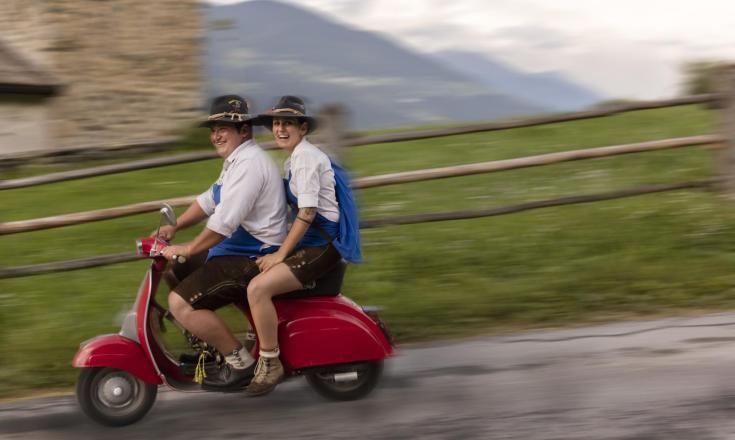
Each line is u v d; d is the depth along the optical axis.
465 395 4.93
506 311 6.48
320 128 7.27
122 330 4.75
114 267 8.06
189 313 4.71
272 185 4.81
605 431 4.33
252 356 4.87
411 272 7.38
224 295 4.75
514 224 8.62
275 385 4.81
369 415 4.71
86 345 4.64
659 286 6.74
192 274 4.77
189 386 4.82
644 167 11.30
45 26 16.81
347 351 4.88
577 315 6.39
